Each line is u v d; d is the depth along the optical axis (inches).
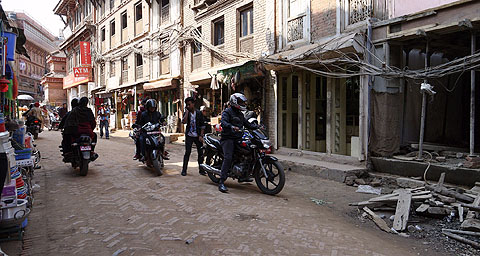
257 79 429.1
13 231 145.7
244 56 456.8
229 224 169.3
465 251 150.3
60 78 1531.7
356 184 277.9
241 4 469.7
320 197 243.6
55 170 314.8
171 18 671.1
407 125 305.4
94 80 1135.0
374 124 292.0
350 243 151.4
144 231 158.2
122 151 467.2
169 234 154.5
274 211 195.8
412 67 307.9
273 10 410.9
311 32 359.3
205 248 139.9
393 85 286.5
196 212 188.1
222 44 517.0
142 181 267.0
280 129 408.2
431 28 247.6
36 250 137.0
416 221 187.9
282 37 402.6
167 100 717.9
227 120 240.7
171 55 676.7
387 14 286.8
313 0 356.5
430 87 248.8
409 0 270.4
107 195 223.6
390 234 171.9
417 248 153.3
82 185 252.5
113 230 159.3
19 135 226.1
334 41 302.5
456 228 175.3
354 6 311.0
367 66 284.4
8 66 251.8
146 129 295.1
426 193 207.6
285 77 409.1
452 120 334.6
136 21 834.8
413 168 258.8
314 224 176.4
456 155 264.1
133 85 832.9
